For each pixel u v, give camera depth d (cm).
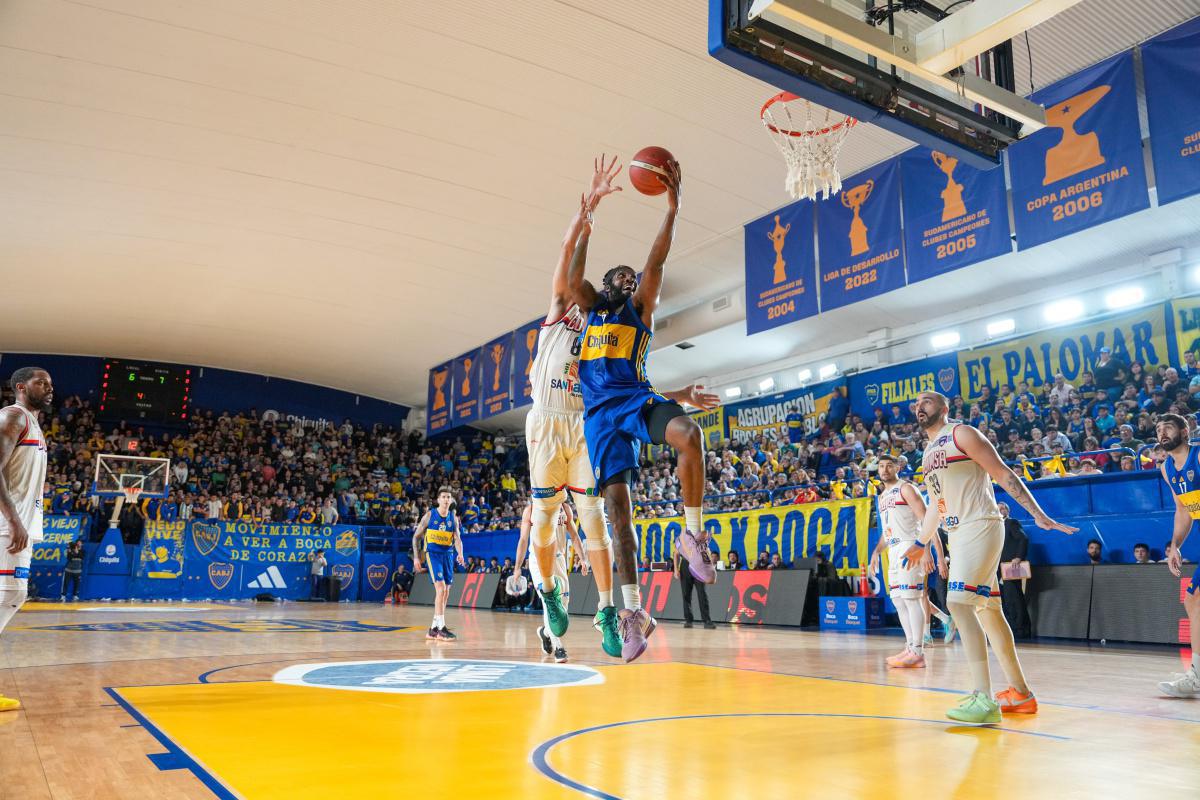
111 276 2039
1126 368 1494
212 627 1169
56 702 441
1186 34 975
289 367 2875
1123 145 1012
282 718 393
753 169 1437
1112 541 1084
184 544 2394
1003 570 1062
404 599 2564
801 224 1480
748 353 2188
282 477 2791
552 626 454
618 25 1132
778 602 1333
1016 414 1595
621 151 1434
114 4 1105
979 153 740
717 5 618
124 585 2289
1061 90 1087
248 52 1208
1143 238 1438
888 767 296
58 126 1385
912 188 1269
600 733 360
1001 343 1705
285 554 2534
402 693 487
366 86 1288
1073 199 1055
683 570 1418
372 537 2683
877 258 1305
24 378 455
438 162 1512
